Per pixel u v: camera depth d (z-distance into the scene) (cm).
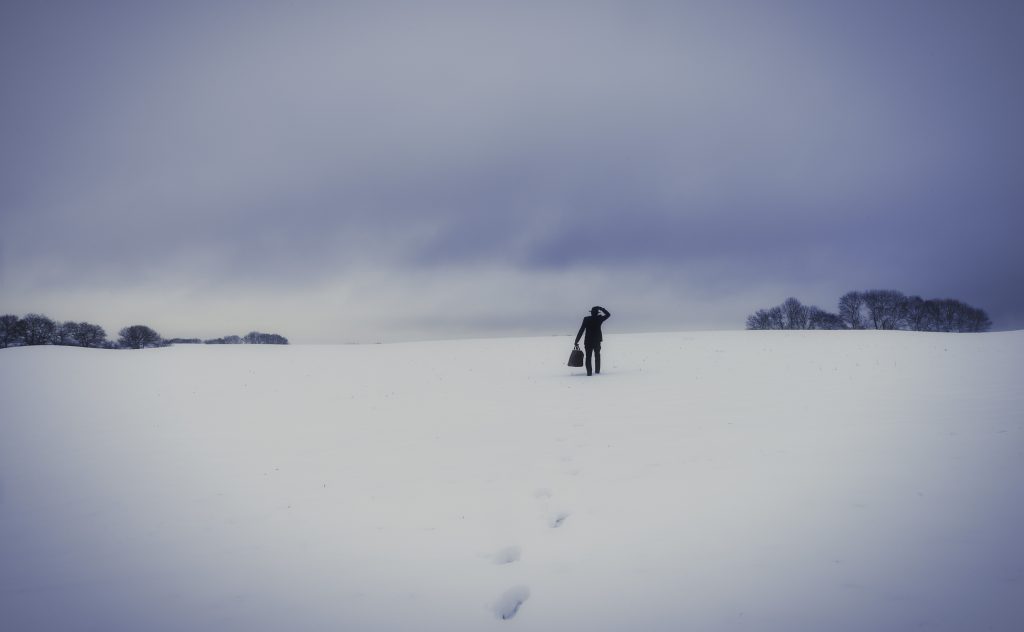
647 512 422
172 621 316
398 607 319
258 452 747
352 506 498
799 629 256
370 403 1201
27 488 608
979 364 1280
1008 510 361
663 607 290
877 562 311
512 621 294
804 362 1580
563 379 1433
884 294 7662
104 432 938
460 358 2466
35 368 2192
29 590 364
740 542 355
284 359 2631
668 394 1033
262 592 346
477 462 618
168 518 498
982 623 245
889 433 597
